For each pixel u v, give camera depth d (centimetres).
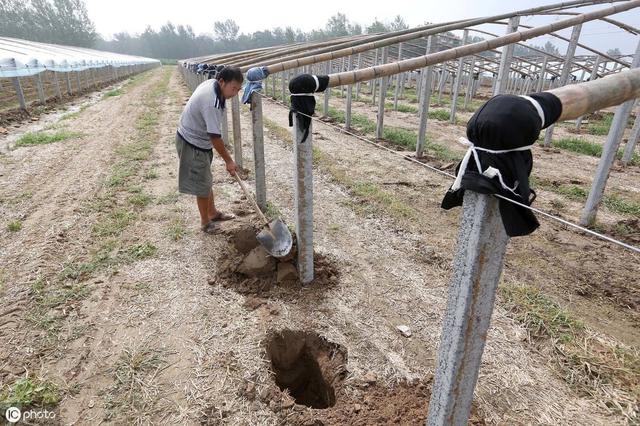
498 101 124
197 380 267
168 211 524
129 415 243
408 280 383
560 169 761
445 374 164
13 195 575
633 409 247
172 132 1023
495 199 132
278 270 377
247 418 242
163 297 350
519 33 502
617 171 761
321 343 310
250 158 778
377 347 299
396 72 369
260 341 301
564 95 125
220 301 348
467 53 469
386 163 757
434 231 484
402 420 238
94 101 1767
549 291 367
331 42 877
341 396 261
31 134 925
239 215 520
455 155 809
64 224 480
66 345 294
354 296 358
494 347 296
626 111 431
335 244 448
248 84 462
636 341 305
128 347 293
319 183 643
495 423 240
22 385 253
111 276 379
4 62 1180
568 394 260
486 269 142
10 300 339
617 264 414
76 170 692
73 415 243
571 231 491
